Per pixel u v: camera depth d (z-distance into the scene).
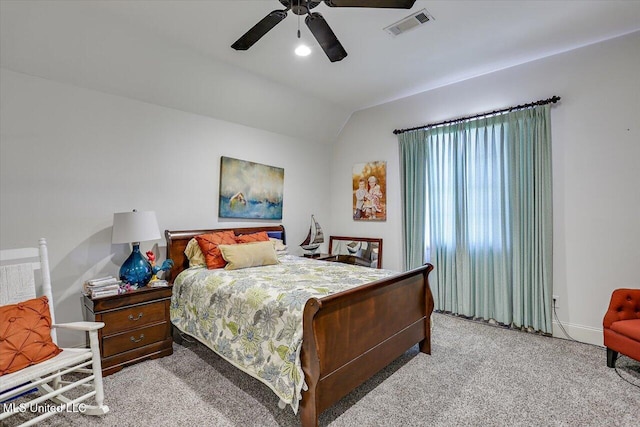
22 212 2.46
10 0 2.11
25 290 2.15
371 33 2.66
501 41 2.83
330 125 4.79
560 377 2.31
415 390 2.16
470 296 3.57
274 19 1.86
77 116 2.72
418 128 3.99
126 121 3.00
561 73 3.05
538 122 3.12
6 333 1.76
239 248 3.06
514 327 3.30
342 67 3.29
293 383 1.69
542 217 3.09
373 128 4.55
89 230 2.78
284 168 4.44
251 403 2.02
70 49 2.50
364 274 2.68
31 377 1.65
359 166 4.71
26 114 2.48
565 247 3.03
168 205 3.28
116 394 2.13
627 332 2.25
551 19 2.50
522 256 3.21
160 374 2.39
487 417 1.87
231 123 3.83
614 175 2.80
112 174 2.91
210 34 2.62
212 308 2.44
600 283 2.86
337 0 1.68
